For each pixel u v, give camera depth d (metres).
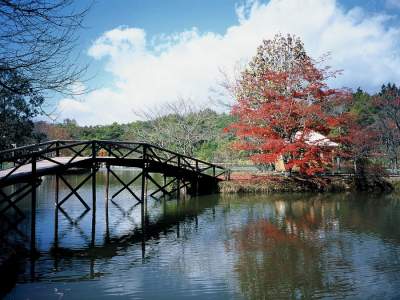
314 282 9.31
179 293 8.69
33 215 13.23
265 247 12.31
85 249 12.15
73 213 18.02
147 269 10.27
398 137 33.88
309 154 24.88
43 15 6.41
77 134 62.91
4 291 8.75
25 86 6.88
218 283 9.29
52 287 9.01
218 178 25.05
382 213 18.00
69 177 37.00
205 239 13.38
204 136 36.47
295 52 30.25
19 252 11.78
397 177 27.84
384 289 8.90
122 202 21.30
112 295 8.58
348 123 26.81
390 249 12.02
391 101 34.53
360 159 30.33
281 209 19.20
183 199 22.53
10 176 13.68
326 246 12.37
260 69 30.47
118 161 19.45
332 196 23.75
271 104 25.14
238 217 17.22
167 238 13.53
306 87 25.52
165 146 36.91
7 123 28.84
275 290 8.86
